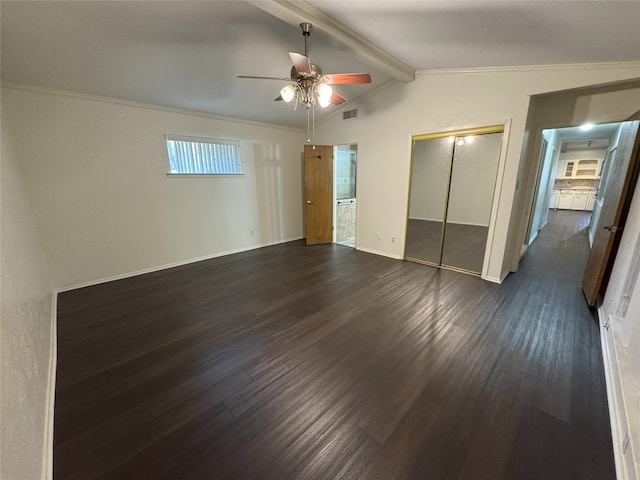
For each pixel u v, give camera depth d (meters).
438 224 4.34
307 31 2.36
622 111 2.89
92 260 3.66
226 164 4.89
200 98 3.86
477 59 3.07
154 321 2.74
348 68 3.58
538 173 4.88
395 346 2.29
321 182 5.63
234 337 2.45
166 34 2.44
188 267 4.41
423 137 4.04
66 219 3.41
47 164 3.21
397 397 1.77
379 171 4.70
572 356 2.14
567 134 6.75
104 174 3.62
